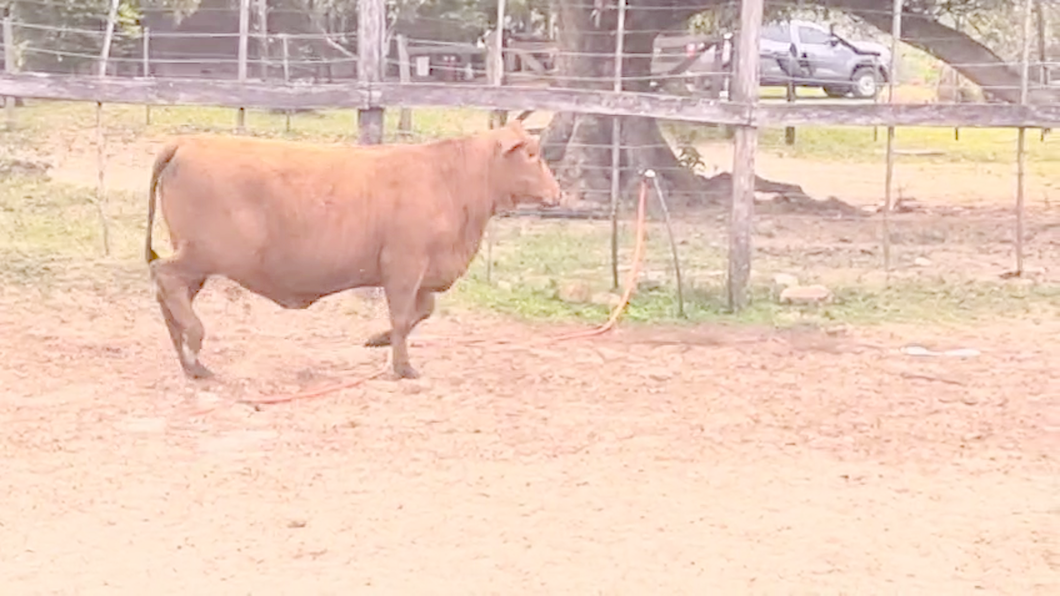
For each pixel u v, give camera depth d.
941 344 12.40
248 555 6.98
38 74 13.52
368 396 10.15
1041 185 25.31
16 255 15.20
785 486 8.28
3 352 11.23
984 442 9.32
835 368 11.38
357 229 10.28
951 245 18.25
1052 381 11.03
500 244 17.31
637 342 12.30
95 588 6.53
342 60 17.86
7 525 7.36
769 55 36.44
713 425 9.59
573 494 8.03
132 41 25.23
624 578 6.75
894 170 27.53
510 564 6.90
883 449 9.11
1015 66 19.23
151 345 11.66
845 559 7.06
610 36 21.17
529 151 10.73
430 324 12.84
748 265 13.84
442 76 24.41
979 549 7.23
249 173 10.04
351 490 8.04
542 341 12.27
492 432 9.31
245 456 8.68
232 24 26.22
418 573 6.77
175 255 10.21
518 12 23.31
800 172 27.00
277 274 10.27
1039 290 14.86
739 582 6.73
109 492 7.93
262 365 11.11
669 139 25.70
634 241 17.75
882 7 21.08
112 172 22.28
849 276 15.73
